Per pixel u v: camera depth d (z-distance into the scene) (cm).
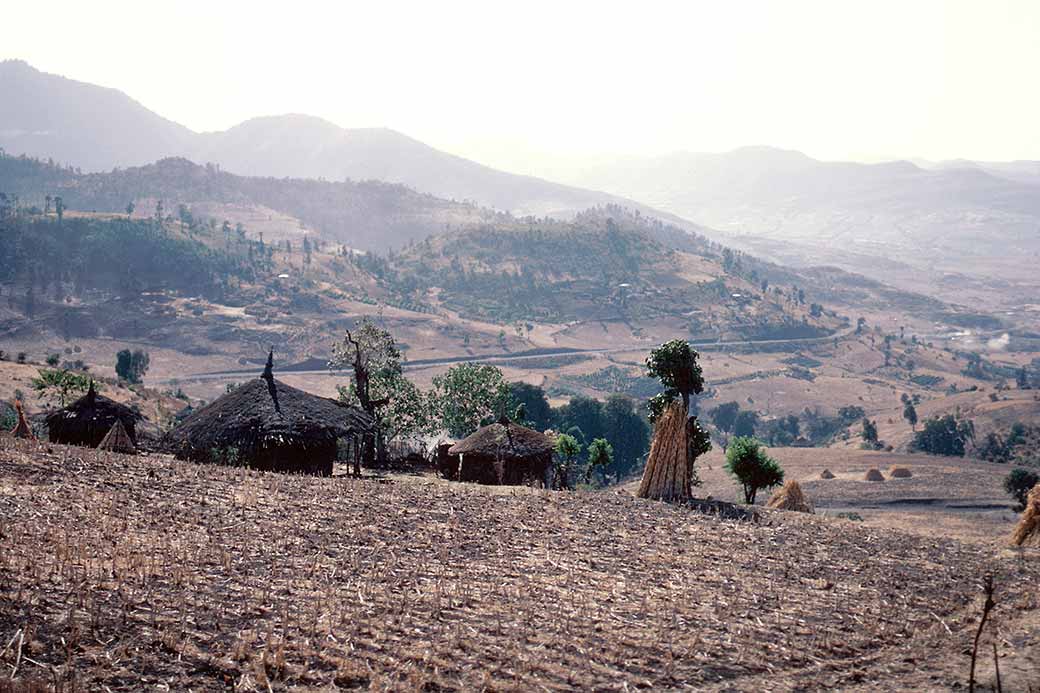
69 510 1792
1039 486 3180
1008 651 1427
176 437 3569
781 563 2094
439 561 1728
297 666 1084
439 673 1118
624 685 1145
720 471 12850
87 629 1114
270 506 2127
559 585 1630
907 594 1878
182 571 1408
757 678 1236
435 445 6606
